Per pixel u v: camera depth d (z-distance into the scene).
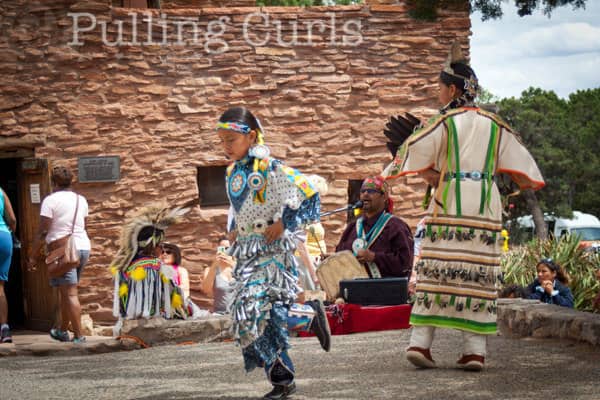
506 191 9.01
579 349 9.38
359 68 20.50
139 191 19.92
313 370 8.85
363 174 20.48
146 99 20.05
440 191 8.36
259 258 7.29
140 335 12.41
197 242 19.95
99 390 8.31
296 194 7.23
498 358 9.02
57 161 19.72
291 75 20.39
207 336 12.55
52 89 19.77
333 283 13.18
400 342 10.83
